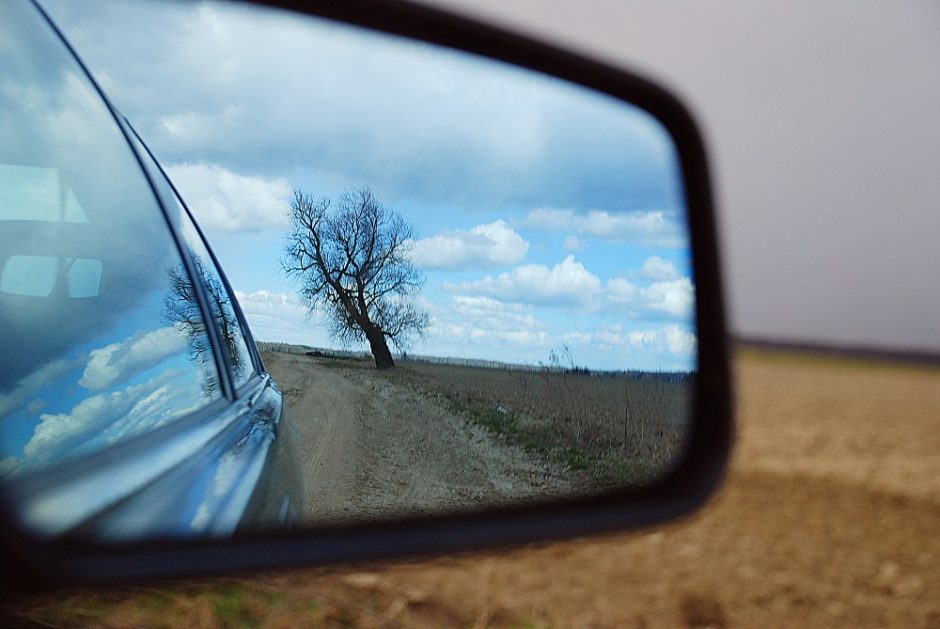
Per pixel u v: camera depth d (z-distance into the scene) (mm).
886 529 7711
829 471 10461
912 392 32000
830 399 25047
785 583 6023
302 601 4148
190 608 3623
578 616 5008
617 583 5656
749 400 22984
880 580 6258
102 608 3309
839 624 5477
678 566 6137
